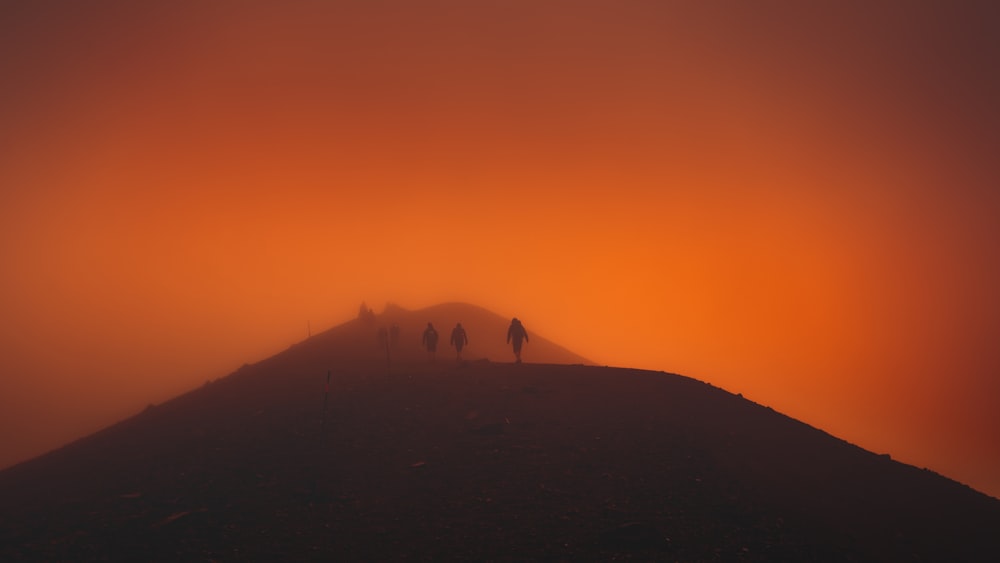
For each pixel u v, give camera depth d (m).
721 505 16.12
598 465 18.44
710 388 26.73
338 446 21.03
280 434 22.44
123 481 20.00
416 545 14.69
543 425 21.70
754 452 19.73
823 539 14.75
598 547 14.25
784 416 23.98
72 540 16.03
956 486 19.22
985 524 16.58
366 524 15.85
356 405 25.02
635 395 24.88
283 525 16.06
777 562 13.73
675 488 17.00
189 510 17.25
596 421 21.94
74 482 20.89
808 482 18.08
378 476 18.62
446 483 17.86
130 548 15.39
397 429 22.19
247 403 27.20
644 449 19.50
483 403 24.19
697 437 20.44
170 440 23.56
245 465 20.02
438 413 23.50
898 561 14.14
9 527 17.45
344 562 14.13
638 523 14.87
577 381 27.28
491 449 19.89
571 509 15.99
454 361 35.66
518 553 14.11
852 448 21.41
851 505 16.91
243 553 14.76
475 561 13.88
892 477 19.22
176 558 14.73
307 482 18.48
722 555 13.92
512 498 16.70
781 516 15.65
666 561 13.65
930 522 16.44
